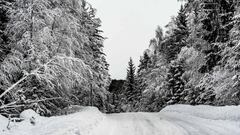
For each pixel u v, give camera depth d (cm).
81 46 2042
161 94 4034
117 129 1191
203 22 2139
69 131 851
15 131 908
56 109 1838
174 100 3306
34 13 1603
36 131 895
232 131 1030
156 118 1770
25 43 1551
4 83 1468
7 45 1608
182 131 1104
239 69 1773
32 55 1525
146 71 5753
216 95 1967
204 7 2092
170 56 3959
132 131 1136
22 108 1520
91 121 1205
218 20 2027
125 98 7438
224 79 1945
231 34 1781
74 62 1648
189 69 2745
